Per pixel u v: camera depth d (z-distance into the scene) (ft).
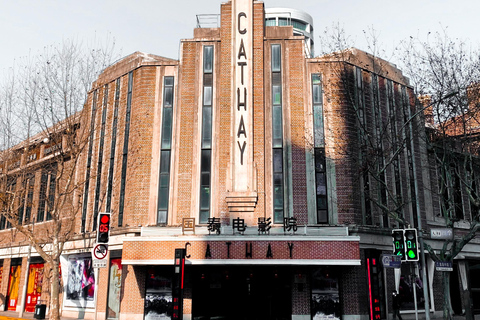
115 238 89.25
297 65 91.86
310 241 76.64
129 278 83.76
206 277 84.79
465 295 71.72
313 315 80.07
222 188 85.97
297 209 84.69
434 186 101.45
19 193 101.65
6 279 120.37
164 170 89.10
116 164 94.48
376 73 95.61
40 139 115.85
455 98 73.15
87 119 99.04
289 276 83.10
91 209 97.86
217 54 93.40
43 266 108.47
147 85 93.25
